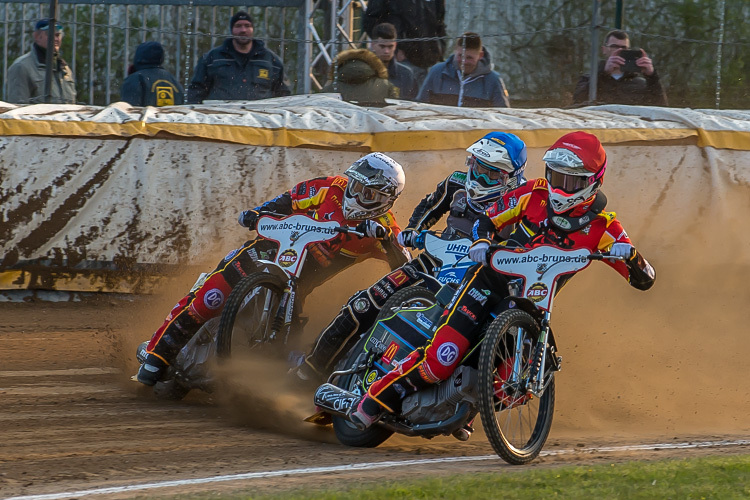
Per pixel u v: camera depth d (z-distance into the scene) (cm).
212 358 1442
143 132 2286
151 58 2559
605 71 2625
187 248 2297
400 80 2653
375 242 1458
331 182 1455
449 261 1291
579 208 1167
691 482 952
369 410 1177
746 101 2728
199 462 1107
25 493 936
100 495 927
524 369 1183
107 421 1337
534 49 2680
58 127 2261
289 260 1394
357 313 1327
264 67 2620
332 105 2523
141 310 2223
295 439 1277
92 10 2642
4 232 2239
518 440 1282
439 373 1163
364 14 2716
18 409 1386
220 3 2695
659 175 2388
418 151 2331
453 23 2673
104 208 2283
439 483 936
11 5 2638
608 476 977
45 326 2052
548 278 1152
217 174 2302
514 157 1305
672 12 2794
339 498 869
